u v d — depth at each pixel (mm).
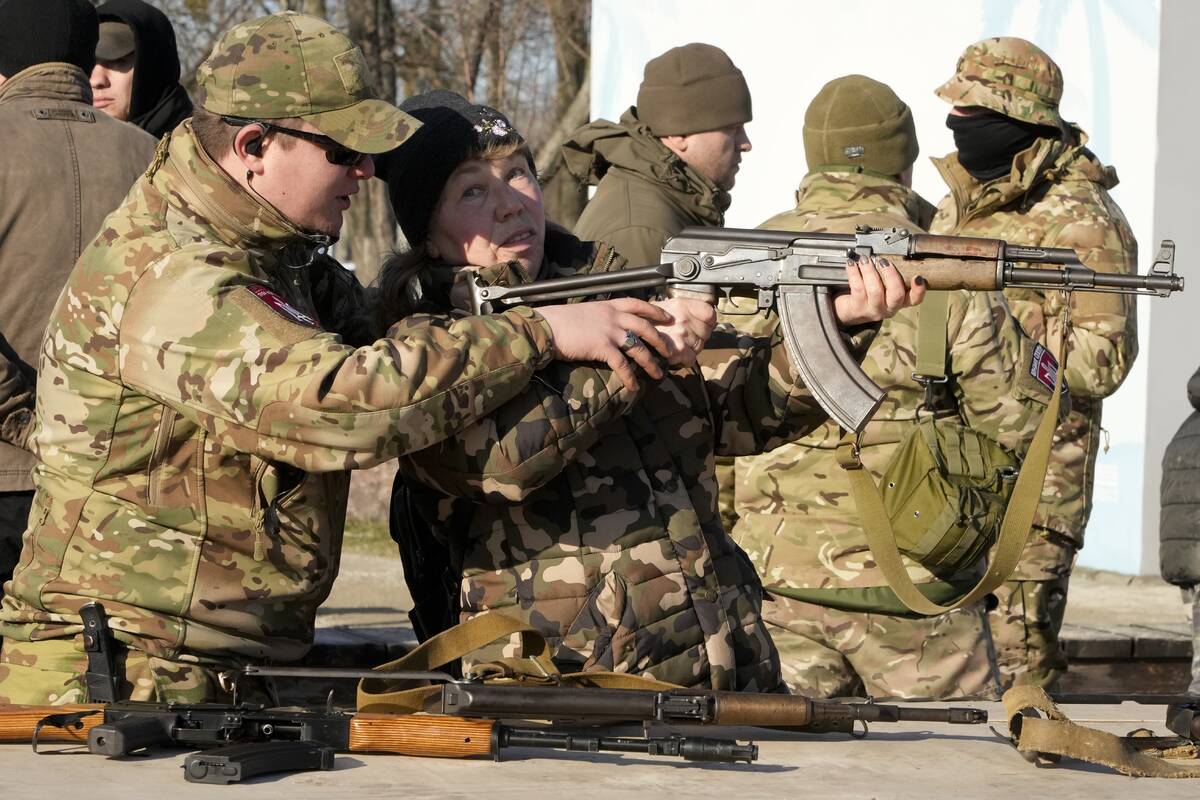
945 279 2971
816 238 3027
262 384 2662
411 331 2746
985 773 2502
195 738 2535
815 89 9562
